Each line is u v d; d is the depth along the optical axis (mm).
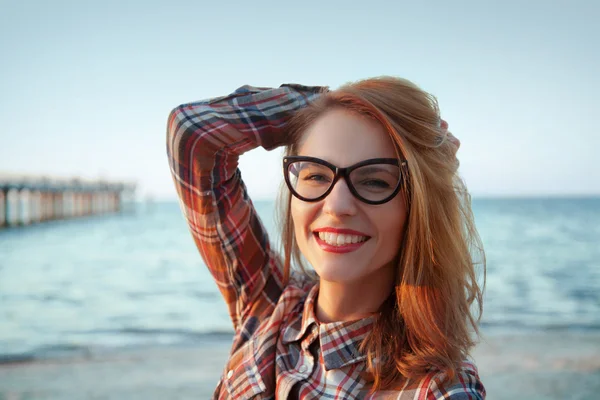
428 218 1310
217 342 8633
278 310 1578
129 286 16312
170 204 131375
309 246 1350
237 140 1549
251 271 1708
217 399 1618
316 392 1329
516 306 11688
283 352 1474
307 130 1408
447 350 1280
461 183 1521
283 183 1750
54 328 9961
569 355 7270
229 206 1651
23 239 31938
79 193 45781
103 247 28828
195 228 1689
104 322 10680
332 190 1280
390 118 1290
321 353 1372
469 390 1215
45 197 38188
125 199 66500
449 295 1325
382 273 1403
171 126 1589
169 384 6250
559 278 16250
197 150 1548
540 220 45625
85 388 6082
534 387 5949
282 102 1550
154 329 9898
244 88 1606
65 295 14359
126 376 6586
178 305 13078
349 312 1416
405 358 1281
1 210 31625
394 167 1298
